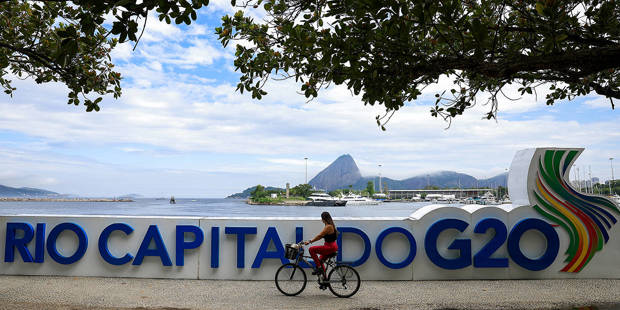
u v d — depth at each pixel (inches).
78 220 327.0
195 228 321.1
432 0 148.2
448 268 316.8
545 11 163.5
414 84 220.5
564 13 169.8
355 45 175.8
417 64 187.6
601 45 184.5
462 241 318.7
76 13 284.8
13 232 324.8
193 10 136.4
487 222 320.8
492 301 253.6
